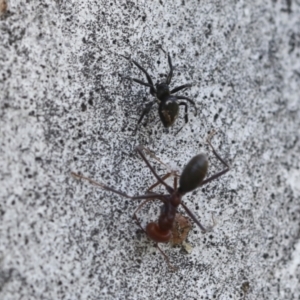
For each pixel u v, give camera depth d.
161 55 0.11
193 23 0.11
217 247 0.11
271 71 0.11
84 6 0.11
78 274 0.10
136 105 0.11
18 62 0.10
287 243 0.11
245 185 0.11
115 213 0.10
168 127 0.11
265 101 0.11
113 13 0.11
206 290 0.11
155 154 0.11
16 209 0.10
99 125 0.11
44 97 0.10
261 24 0.11
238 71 0.11
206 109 0.11
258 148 0.11
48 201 0.10
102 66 0.11
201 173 0.10
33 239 0.10
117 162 0.11
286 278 0.11
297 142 0.11
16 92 0.10
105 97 0.11
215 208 0.11
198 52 0.11
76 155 0.10
